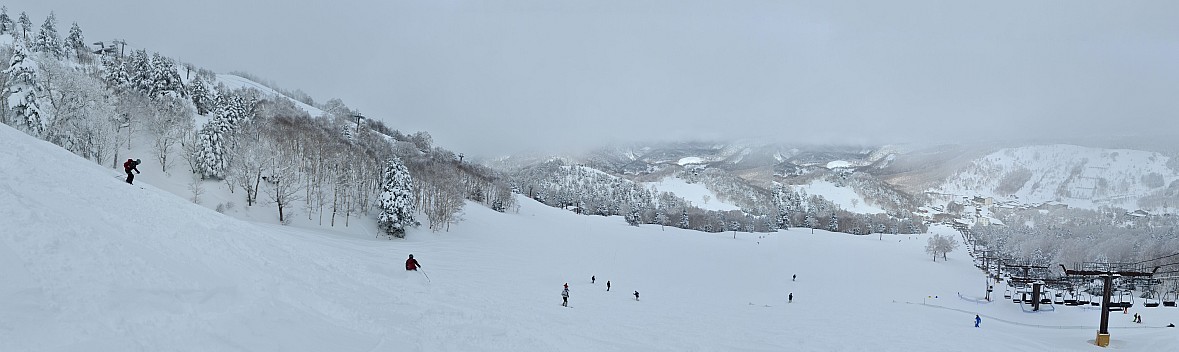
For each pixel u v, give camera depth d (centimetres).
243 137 7919
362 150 10806
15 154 2058
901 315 5628
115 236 1558
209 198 7031
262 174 8169
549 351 1900
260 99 14150
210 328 1252
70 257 1280
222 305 1392
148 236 1759
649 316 3791
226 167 7681
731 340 2977
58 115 6331
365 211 8888
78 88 6744
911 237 19500
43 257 1229
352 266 2986
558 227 13800
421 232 8925
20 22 12450
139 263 1409
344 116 17062
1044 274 9706
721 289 7212
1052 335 4541
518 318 2556
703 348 2562
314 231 6675
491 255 7619
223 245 2091
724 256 12369
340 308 1781
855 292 8294
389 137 17088
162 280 1377
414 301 2397
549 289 4875
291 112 12738
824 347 3125
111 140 7281
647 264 9531
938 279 11031
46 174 1977
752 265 11312
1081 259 14338
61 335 1000
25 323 988
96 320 1091
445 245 8131
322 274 2380
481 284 4262
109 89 8375
